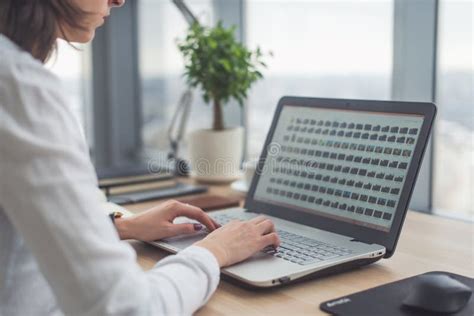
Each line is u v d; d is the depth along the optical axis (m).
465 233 1.17
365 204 1.03
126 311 0.62
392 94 1.81
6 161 0.61
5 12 0.71
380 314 0.74
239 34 2.42
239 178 1.73
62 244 0.61
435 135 1.72
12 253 0.68
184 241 1.02
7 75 0.63
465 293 0.74
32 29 0.71
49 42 0.73
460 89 1.69
